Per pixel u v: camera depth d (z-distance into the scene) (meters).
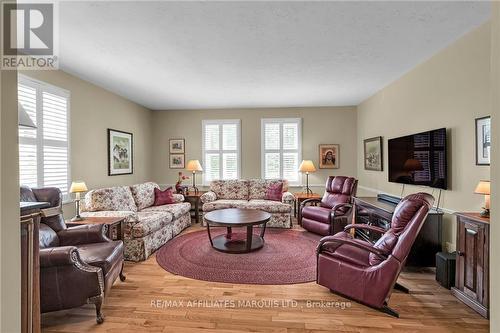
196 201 5.47
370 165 5.16
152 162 6.36
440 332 1.97
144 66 3.53
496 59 0.87
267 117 6.19
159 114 6.36
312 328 2.02
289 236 4.39
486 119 2.51
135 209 4.30
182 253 3.61
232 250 3.59
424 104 3.44
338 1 2.12
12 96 0.97
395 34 2.69
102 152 4.49
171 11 2.24
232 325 2.05
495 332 0.87
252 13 2.28
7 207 0.94
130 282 2.78
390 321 2.10
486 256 2.12
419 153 3.39
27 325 1.26
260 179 5.90
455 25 2.53
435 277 2.83
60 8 2.17
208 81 4.19
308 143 6.12
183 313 2.22
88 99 4.15
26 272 1.26
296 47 2.98
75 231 2.69
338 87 4.57
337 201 4.66
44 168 3.33
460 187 2.83
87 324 2.08
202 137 6.31
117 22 2.40
